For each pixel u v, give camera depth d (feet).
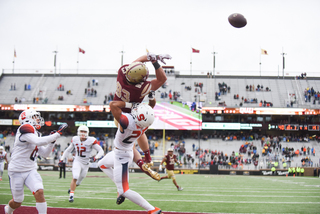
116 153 19.08
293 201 30.40
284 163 111.75
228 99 150.20
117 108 18.31
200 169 113.19
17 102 148.87
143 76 17.72
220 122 133.28
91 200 29.84
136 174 98.78
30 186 18.10
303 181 69.10
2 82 168.04
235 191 41.34
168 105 127.75
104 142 131.54
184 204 27.68
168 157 42.83
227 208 25.48
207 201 29.84
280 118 144.56
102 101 151.84
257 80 163.43
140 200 18.61
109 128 146.41
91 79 168.96
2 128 147.43
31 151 18.37
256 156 120.88
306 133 141.28
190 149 130.82
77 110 135.54
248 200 30.96
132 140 18.42
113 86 163.02
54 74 171.32
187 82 161.89
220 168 116.06
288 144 130.82
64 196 32.99
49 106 137.08
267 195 36.17
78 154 31.17
